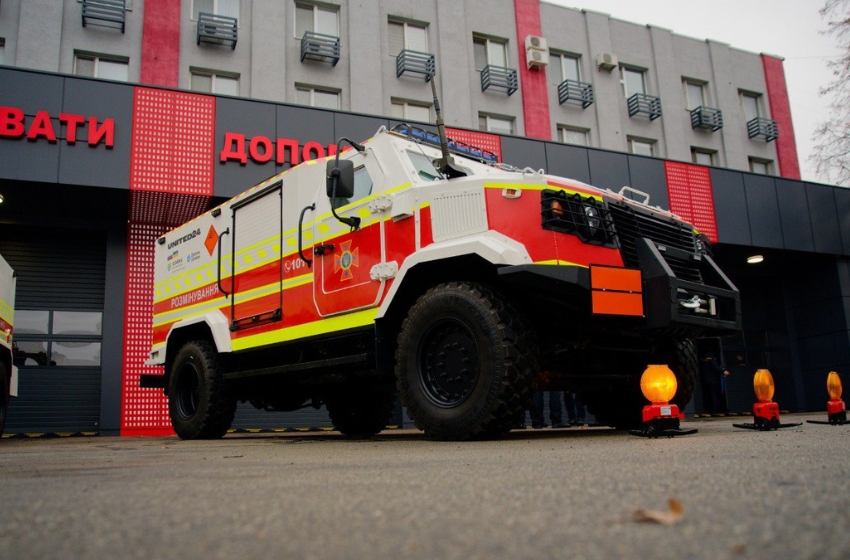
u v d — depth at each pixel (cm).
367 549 111
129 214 1175
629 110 1950
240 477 227
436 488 184
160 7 1489
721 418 1416
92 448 529
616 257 447
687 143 2020
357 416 764
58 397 1140
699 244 525
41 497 182
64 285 1174
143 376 761
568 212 433
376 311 496
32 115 1034
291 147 1151
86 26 1438
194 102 1116
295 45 1608
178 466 285
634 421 579
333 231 545
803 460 233
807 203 1563
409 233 482
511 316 411
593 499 156
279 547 114
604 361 532
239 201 659
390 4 1719
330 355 562
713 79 2097
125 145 1069
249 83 1540
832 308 1620
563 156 1341
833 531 114
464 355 424
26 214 1148
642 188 1396
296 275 575
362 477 219
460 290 427
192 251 725
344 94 1628
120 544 118
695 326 444
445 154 539
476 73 1786
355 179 542
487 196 445
